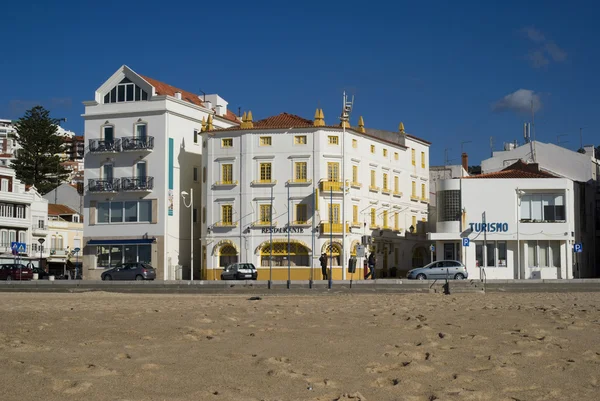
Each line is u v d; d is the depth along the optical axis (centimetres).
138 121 8444
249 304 3875
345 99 7906
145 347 1981
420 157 9669
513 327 2491
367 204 8312
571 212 7338
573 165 8812
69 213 11256
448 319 2833
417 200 9475
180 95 8600
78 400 1313
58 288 5812
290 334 2306
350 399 1313
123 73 8575
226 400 1321
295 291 5253
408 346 1988
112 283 5947
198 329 2412
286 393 1379
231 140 8075
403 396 1350
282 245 7862
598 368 1645
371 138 8450
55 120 13550
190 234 8625
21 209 9719
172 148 8406
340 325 2602
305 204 7844
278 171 7919
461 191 7419
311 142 7881
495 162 9281
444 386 1444
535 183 7325
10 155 17538
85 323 2697
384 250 8562
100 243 8475
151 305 3838
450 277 6862
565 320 2759
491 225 7350
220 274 7988
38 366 1639
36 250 10206
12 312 3303
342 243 7762
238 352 1880
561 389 1423
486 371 1599
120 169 8506
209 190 8112
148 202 8344
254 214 7931
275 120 8331
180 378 1517
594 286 5378
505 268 7338
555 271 7275
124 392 1380
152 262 8262
